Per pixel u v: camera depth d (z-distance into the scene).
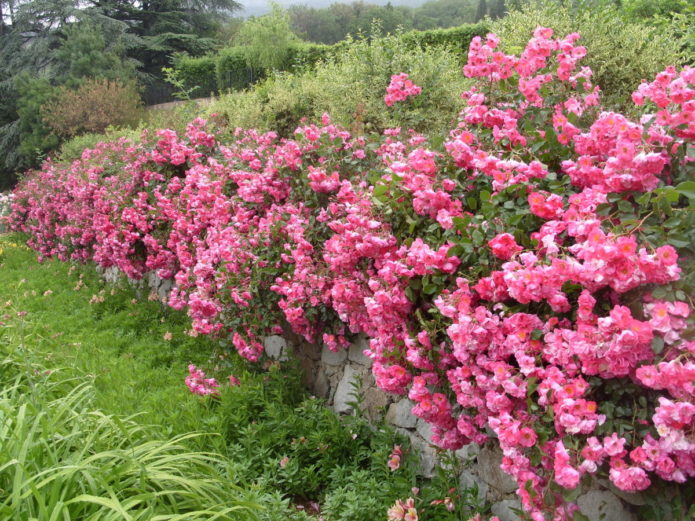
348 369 3.78
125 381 4.41
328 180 3.82
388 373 2.86
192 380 3.93
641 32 6.16
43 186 10.71
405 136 4.82
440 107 6.51
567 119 2.66
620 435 1.94
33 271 8.93
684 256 2.03
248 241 4.29
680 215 2.01
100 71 23.59
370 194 3.22
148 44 29.62
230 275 4.21
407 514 2.60
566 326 2.18
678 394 1.78
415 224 2.96
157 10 33.53
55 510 1.90
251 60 18.98
